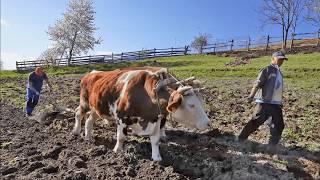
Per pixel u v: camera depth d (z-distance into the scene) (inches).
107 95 140.9
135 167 127.1
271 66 149.6
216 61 592.7
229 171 126.6
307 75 372.8
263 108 149.9
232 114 209.8
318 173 126.1
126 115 134.0
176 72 453.4
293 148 152.6
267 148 149.3
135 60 776.9
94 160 134.6
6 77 550.0
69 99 261.9
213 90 291.9
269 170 128.0
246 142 156.6
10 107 246.7
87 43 1003.9
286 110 216.5
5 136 170.2
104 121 186.1
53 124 186.7
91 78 156.9
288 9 807.1
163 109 127.7
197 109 123.3
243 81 350.9
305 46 649.6
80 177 119.0
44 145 155.1
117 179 117.5
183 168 127.0
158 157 131.8
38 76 219.8
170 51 810.8
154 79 129.5
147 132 132.6
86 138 157.9
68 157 137.0
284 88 298.0
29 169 128.0
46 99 267.9
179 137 163.3
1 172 125.4
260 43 748.0
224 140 160.4
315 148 153.1
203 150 145.7
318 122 190.5
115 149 139.7
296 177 124.7
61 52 1000.2
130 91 132.6
